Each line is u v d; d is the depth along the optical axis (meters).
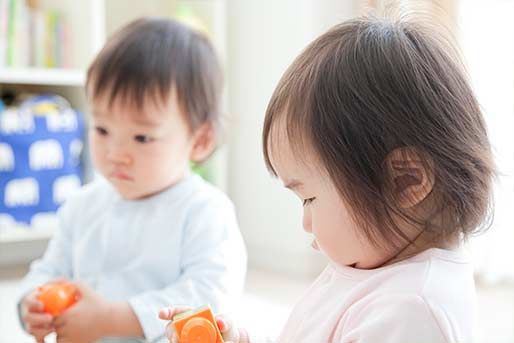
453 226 0.66
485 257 2.01
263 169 2.27
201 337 0.69
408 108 0.64
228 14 2.38
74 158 1.96
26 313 1.01
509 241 1.99
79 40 2.04
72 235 1.20
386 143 0.63
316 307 0.73
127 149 1.08
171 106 1.09
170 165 1.11
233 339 0.75
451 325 0.62
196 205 1.10
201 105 1.14
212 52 1.18
